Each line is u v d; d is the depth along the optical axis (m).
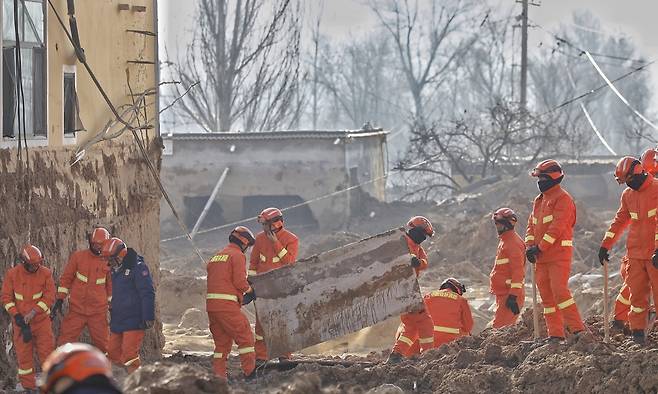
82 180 21.30
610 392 14.78
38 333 17.22
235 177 52.44
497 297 21.22
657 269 16.22
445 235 43.66
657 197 16.28
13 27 18.86
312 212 52.47
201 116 70.44
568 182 66.19
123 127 23.62
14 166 18.50
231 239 18.59
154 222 24.94
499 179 61.50
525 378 15.71
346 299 18.98
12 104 18.73
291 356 22.38
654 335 17.00
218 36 69.62
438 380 16.56
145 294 17.59
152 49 25.56
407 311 18.91
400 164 62.03
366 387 16.70
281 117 73.25
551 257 17.00
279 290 18.98
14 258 18.09
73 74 21.42
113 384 6.46
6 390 17.23
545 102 123.75
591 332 17.50
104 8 22.97
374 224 53.69
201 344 26.17
